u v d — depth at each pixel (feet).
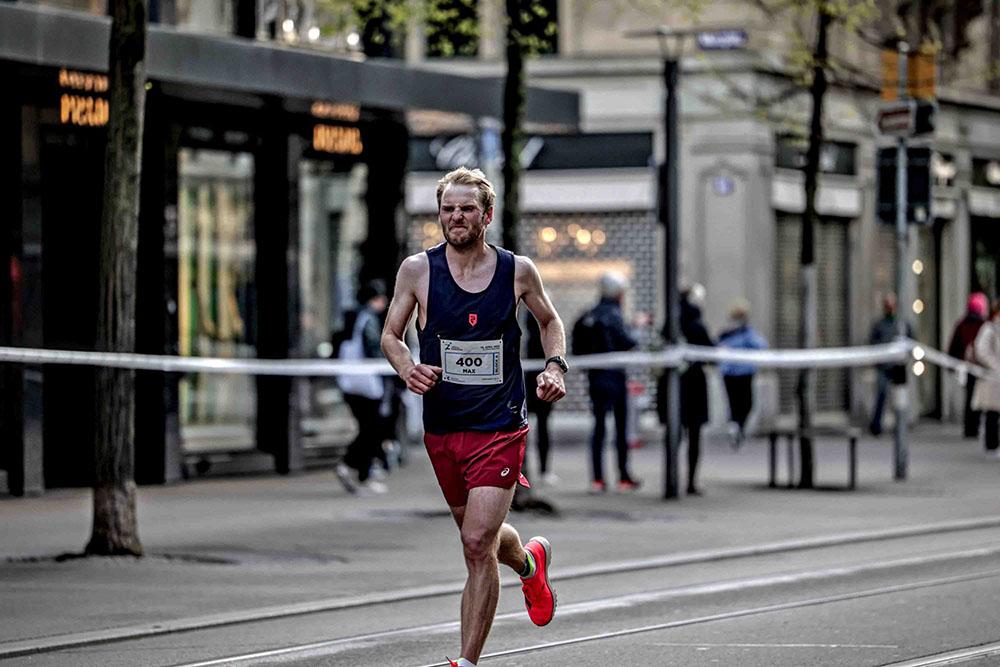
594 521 119.34
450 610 80.84
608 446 201.57
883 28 202.08
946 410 253.24
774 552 103.65
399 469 165.58
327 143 160.66
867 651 67.21
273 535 109.60
